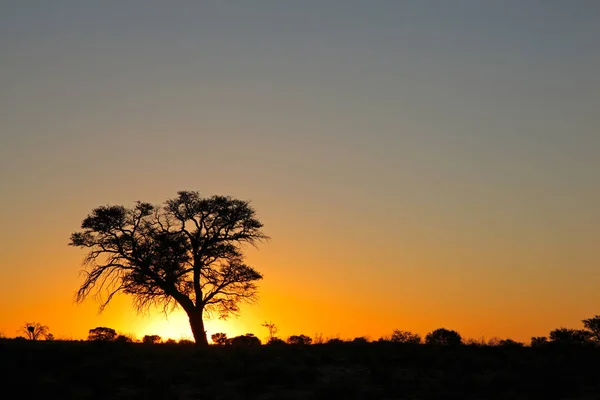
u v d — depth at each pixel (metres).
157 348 42.38
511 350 45.12
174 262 56.78
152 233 57.94
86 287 57.03
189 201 58.53
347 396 30.84
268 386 33.28
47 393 30.09
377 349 44.22
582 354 42.72
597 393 32.75
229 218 58.41
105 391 30.94
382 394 31.89
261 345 47.84
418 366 38.97
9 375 31.59
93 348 39.50
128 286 57.66
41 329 51.75
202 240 58.12
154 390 30.88
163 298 58.69
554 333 52.88
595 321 52.28
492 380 34.31
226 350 42.94
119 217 57.56
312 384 33.78
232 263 59.16
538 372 35.88
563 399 31.73
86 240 57.59
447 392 32.03
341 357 41.16
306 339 58.31
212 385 32.91
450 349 44.88
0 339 45.22
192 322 57.38
